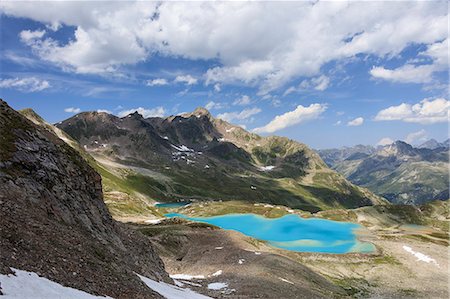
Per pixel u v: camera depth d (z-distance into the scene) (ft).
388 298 318.24
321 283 293.64
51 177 148.36
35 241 103.19
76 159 176.04
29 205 123.65
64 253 108.88
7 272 79.00
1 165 130.21
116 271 124.98
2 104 156.97
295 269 296.10
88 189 171.73
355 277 373.40
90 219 157.28
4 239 94.07
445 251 454.40
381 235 559.79
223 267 277.64
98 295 97.35
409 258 426.92
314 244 497.05
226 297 189.98
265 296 203.82
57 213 135.85
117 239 168.45
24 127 156.46
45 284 83.76
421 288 348.79
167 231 380.58
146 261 182.09
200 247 346.95
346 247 478.18
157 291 135.33
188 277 252.83
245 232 587.68
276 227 615.16
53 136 179.32
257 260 299.17
